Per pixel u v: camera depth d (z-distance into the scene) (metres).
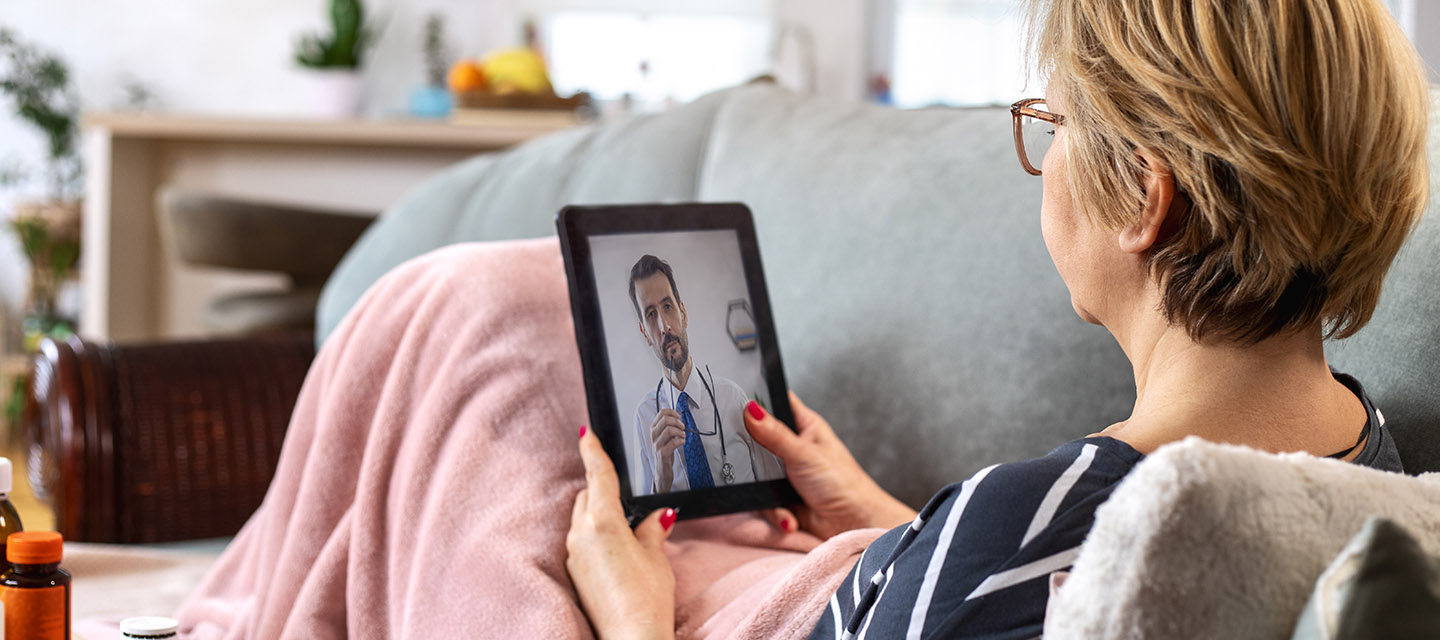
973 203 1.11
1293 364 0.55
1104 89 0.54
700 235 0.95
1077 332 1.02
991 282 1.07
